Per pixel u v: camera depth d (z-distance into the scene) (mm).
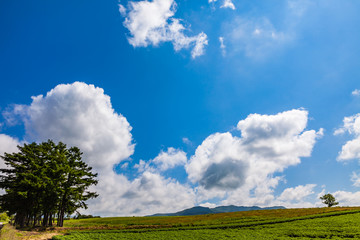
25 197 39938
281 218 50188
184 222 56156
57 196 43312
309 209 68875
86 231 38688
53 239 29594
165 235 33812
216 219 59250
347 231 30844
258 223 43531
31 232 35281
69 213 47469
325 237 28719
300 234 30875
